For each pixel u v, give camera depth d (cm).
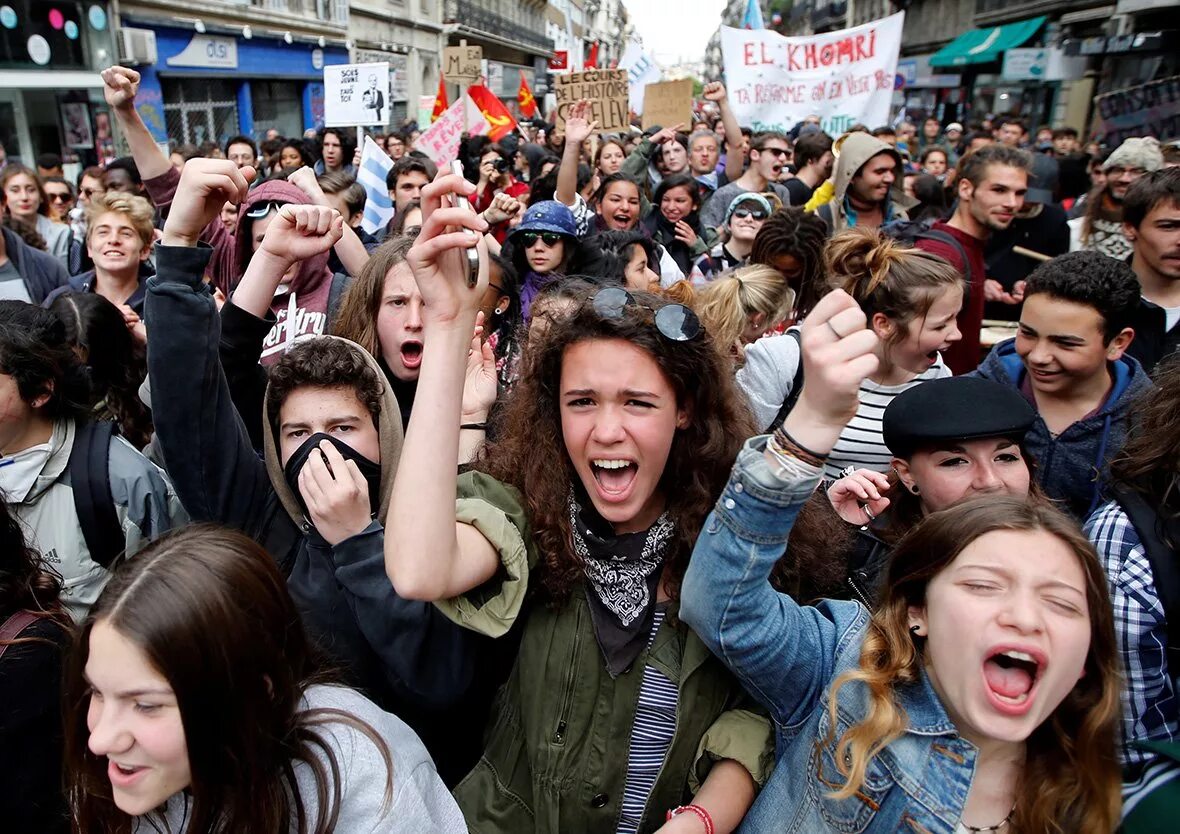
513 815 154
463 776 181
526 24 5322
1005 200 358
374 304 245
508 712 159
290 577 175
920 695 126
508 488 159
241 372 211
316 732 129
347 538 150
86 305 272
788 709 139
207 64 1736
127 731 118
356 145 884
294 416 171
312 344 177
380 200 629
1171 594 163
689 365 142
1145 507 170
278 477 180
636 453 141
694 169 815
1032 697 113
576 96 757
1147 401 181
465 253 135
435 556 130
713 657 148
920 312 242
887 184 478
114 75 274
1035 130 1847
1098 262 222
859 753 124
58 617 164
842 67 909
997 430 169
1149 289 317
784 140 672
